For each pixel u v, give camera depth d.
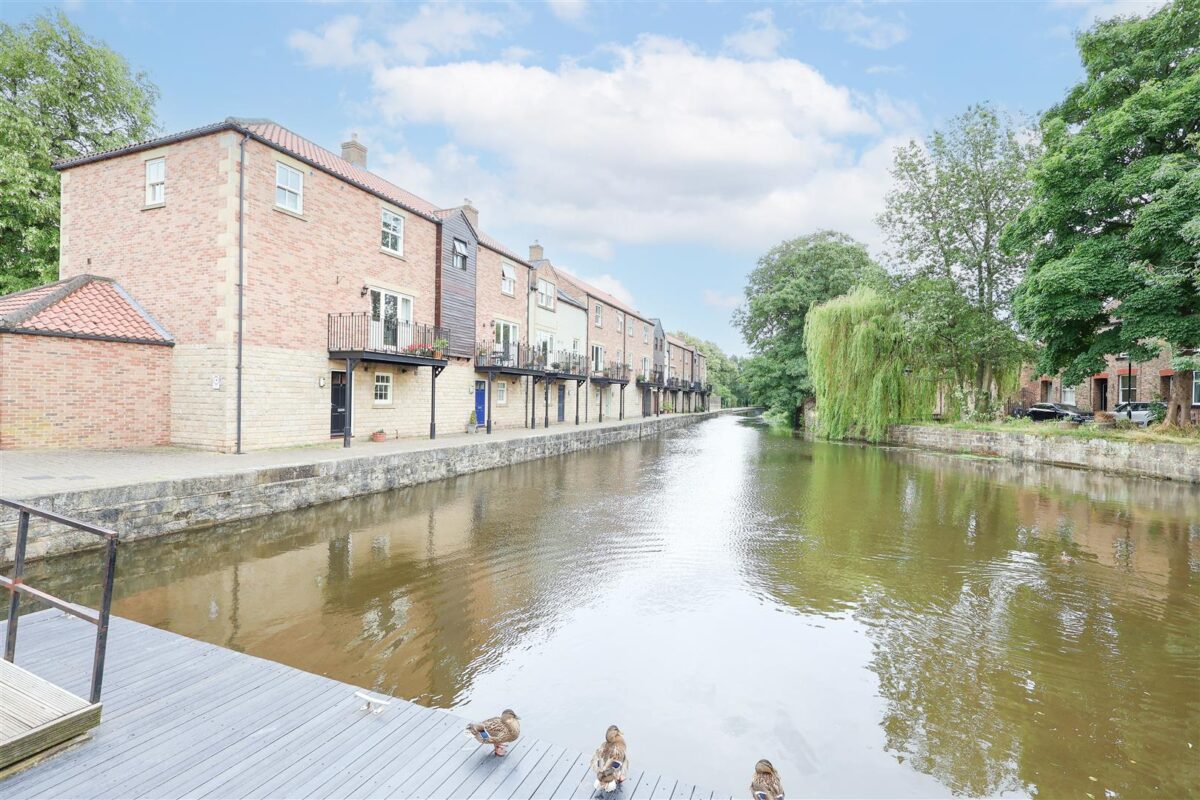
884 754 3.94
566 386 30.66
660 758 3.83
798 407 41.69
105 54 17.92
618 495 13.20
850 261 38.72
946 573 7.85
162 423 12.73
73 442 11.38
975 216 25.20
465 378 20.91
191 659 3.97
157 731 3.09
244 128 12.39
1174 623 6.21
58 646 4.12
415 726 3.27
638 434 29.61
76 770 2.72
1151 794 3.59
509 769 2.93
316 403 14.47
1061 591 7.16
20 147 16.28
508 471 16.39
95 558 7.30
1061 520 11.09
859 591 7.12
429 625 5.82
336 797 2.63
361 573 7.31
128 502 7.86
